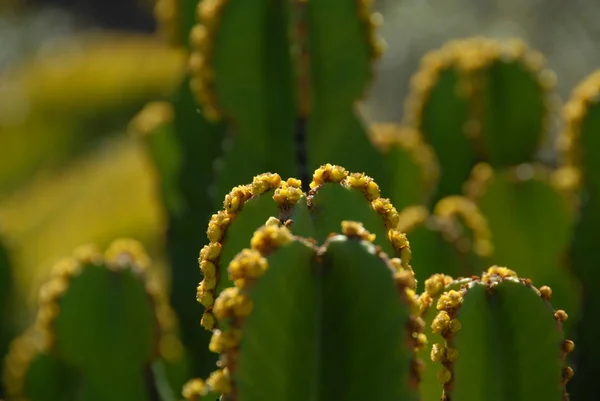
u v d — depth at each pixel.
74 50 16.67
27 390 3.54
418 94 3.83
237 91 2.74
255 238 1.24
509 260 3.41
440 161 3.77
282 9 2.69
